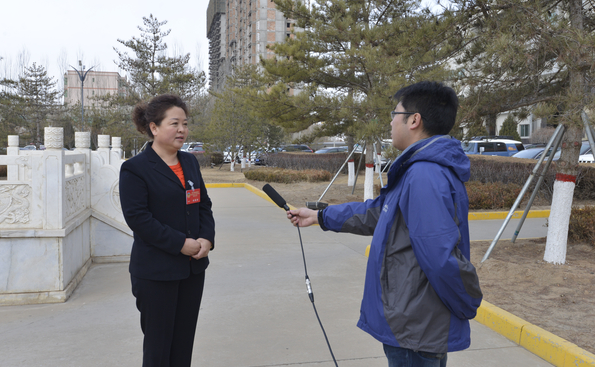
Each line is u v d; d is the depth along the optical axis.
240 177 19.11
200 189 2.57
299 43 10.73
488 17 5.69
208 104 37.88
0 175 14.66
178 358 2.50
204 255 2.44
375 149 11.41
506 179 12.55
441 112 1.78
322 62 11.00
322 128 13.69
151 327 2.35
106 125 29.23
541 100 5.64
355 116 10.23
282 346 3.34
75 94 64.62
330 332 3.60
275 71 11.38
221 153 25.52
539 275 4.72
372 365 3.05
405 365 1.72
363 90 11.70
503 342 3.48
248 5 80.25
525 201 11.34
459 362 3.13
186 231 2.42
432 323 1.65
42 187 4.28
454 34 6.52
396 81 8.41
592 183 11.90
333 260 5.95
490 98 5.81
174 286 2.36
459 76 5.79
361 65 9.38
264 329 3.66
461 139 6.24
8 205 4.26
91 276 5.14
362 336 3.53
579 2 5.27
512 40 4.91
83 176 5.50
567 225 5.21
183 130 2.47
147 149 2.46
